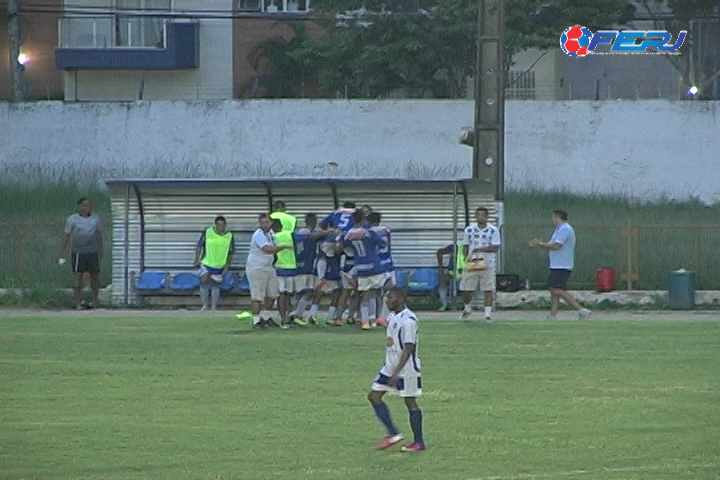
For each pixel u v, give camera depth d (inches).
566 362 2704.2
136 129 6407.5
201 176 6264.8
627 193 6240.2
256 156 6378.0
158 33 7362.2
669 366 2645.2
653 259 4242.1
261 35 7377.0
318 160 6358.3
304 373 2546.8
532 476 1676.9
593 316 3715.6
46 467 1734.7
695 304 3988.7
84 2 7332.7
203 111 6397.6
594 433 1963.6
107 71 7416.3
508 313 3816.4
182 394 2306.8
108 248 4714.6
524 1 6584.6
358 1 6801.2
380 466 1738.4
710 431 1977.1
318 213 4001.0
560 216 3595.0
